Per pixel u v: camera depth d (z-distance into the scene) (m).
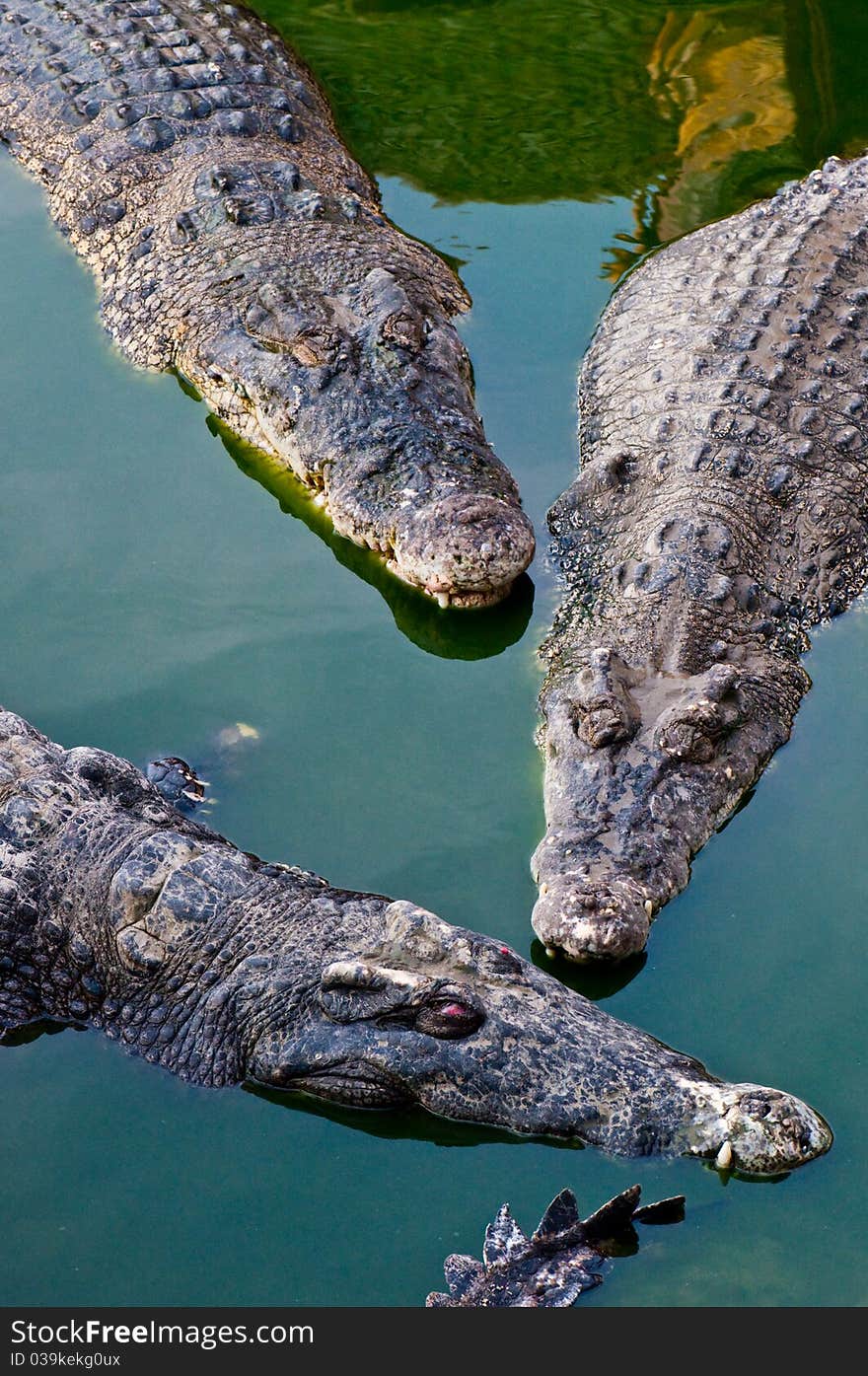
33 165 11.46
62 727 7.62
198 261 9.98
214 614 8.36
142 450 9.48
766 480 8.27
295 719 7.71
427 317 9.52
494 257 10.67
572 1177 5.67
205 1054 6.08
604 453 8.82
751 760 7.16
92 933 6.31
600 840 6.63
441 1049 5.81
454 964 5.98
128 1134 5.91
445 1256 5.44
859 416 8.75
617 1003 6.32
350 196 10.68
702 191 11.11
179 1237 5.54
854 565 8.27
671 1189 5.57
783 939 6.55
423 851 6.98
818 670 7.80
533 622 8.24
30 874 6.46
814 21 13.06
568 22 13.22
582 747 6.97
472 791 7.31
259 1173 5.76
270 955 6.13
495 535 8.02
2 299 10.55
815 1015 6.23
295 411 8.94
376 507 8.40
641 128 11.84
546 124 11.92
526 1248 5.34
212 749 7.52
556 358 9.89
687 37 12.97
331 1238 5.52
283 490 9.23
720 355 8.94
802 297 9.27
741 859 6.90
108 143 10.92
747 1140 5.55
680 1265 5.29
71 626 8.24
